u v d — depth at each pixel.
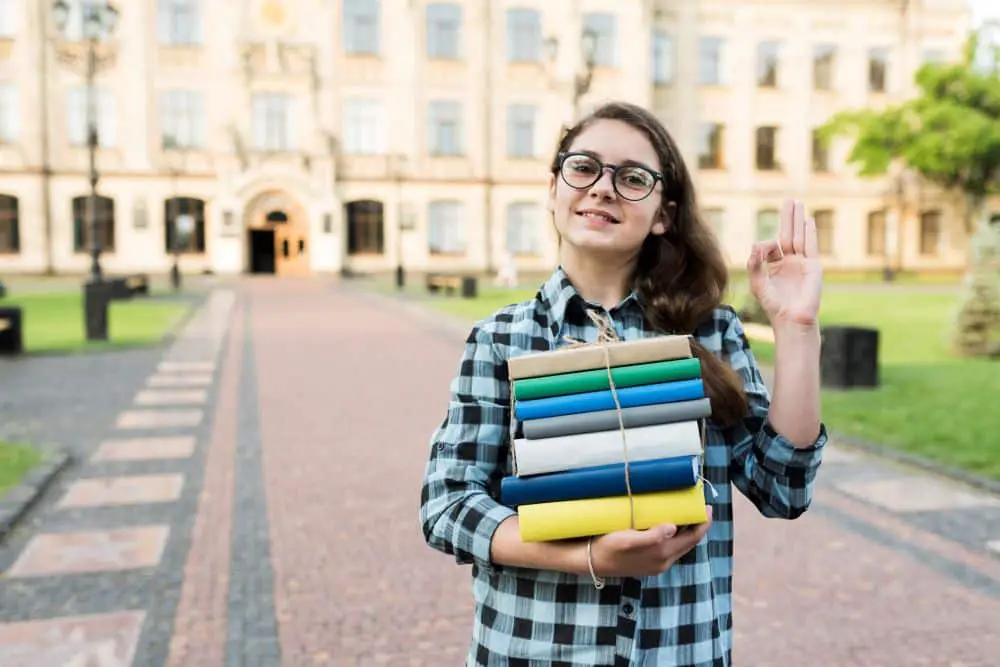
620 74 40.19
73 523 5.71
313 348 14.64
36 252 35.66
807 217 1.80
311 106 37.88
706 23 41.69
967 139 35.69
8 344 13.52
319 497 6.29
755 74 42.28
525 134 40.06
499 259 40.19
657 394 1.49
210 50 37.00
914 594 4.50
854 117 37.94
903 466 7.07
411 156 39.00
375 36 38.56
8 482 6.43
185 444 7.96
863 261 43.72
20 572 4.84
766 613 4.30
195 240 37.53
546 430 1.47
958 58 43.38
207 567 4.93
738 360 1.88
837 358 10.42
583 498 1.44
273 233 39.34
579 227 1.79
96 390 10.72
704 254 1.85
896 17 42.91
